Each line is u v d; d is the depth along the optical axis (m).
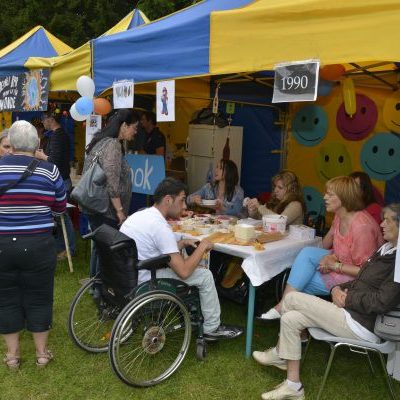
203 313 3.16
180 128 8.01
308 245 3.50
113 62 3.90
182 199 3.03
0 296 2.82
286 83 2.64
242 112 7.15
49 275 2.83
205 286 3.12
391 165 5.43
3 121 8.87
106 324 3.48
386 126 5.41
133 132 3.91
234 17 2.88
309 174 6.38
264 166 6.98
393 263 2.53
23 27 14.11
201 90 5.89
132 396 2.78
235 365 3.16
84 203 3.66
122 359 3.01
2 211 2.60
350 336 2.57
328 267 3.16
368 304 2.48
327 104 6.04
